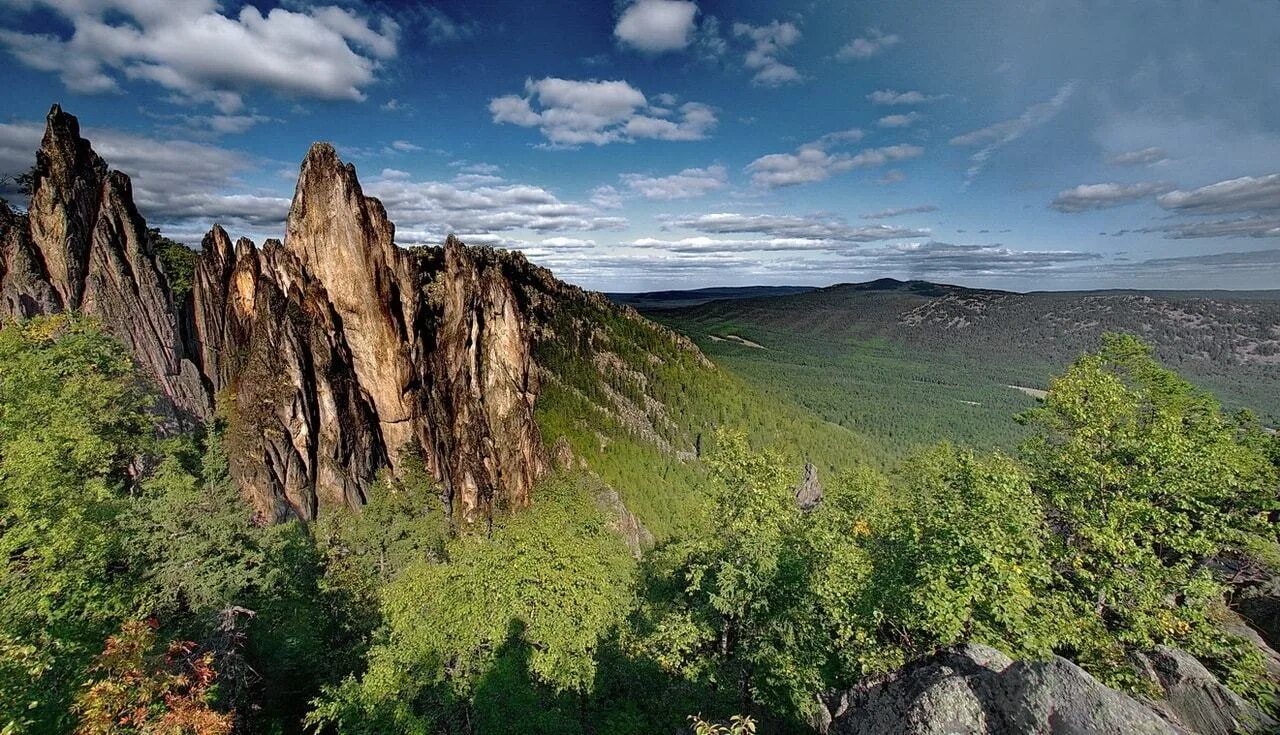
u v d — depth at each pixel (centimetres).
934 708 2073
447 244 9975
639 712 3775
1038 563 3008
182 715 2322
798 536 3950
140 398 5597
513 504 9462
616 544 6438
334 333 8212
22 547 3491
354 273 8281
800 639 3353
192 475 5606
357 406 8281
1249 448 4169
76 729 2188
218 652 3450
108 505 4009
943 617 2702
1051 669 1975
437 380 9612
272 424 7162
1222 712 2266
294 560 5519
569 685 3738
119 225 6850
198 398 7369
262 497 6831
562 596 4150
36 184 6366
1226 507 3638
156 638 3112
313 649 4359
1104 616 3312
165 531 4588
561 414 19362
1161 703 2361
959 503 2862
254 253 8319
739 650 3772
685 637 3831
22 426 4041
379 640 4084
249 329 8200
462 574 4203
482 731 3366
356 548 6994
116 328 6575
